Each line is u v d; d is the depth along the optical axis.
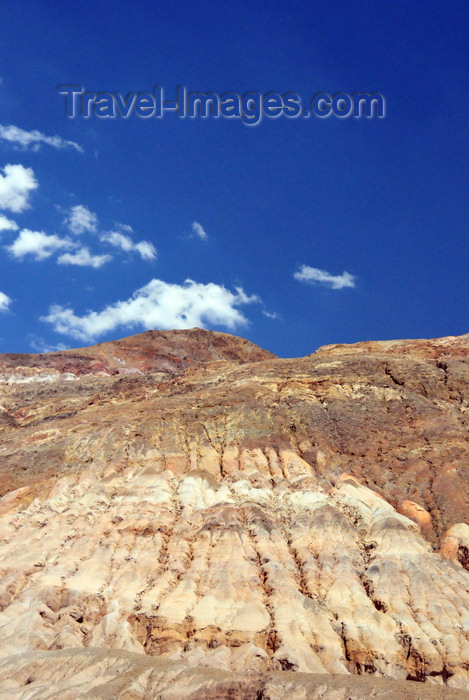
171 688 48.38
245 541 66.06
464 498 72.81
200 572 62.44
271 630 55.53
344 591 59.72
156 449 81.12
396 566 62.31
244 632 55.41
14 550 66.69
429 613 57.09
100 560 63.91
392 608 57.72
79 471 80.06
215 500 72.75
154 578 62.16
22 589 61.44
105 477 77.06
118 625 56.72
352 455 81.38
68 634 56.28
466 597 58.94
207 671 49.84
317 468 79.50
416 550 64.81
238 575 61.38
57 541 67.31
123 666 51.06
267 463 79.25
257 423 85.00
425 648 53.28
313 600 59.03
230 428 84.69
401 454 80.50
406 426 85.19
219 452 82.06
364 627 55.78
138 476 76.56
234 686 47.47
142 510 70.00
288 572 62.47
